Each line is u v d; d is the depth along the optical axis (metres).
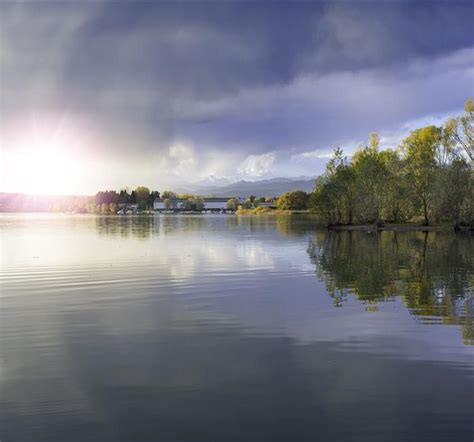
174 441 9.34
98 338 16.05
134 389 11.73
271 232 82.81
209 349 14.75
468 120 83.12
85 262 37.72
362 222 101.69
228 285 26.39
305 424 9.91
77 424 10.03
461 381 12.05
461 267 33.41
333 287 25.56
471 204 78.06
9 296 23.50
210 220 166.12
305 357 13.91
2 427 9.94
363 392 11.43
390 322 17.81
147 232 84.19
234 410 10.55
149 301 22.03
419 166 91.44
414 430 9.65
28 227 104.38
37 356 14.22
